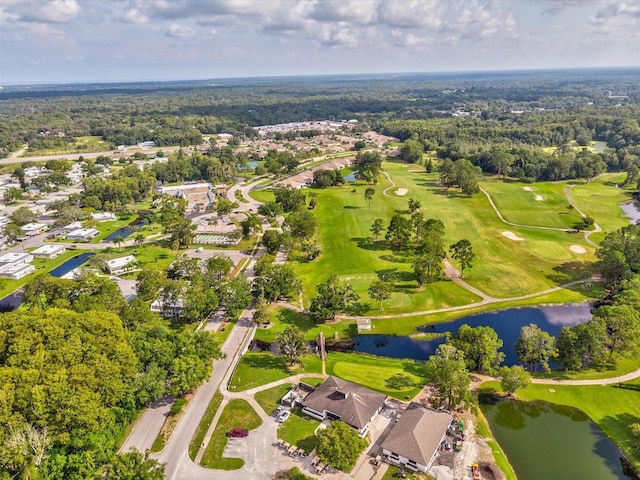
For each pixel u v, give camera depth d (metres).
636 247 128.75
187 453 70.62
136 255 156.50
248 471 67.06
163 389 78.81
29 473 59.97
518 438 74.56
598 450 72.31
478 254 151.50
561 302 120.75
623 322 91.25
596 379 88.75
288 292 121.94
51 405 64.00
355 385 82.38
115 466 59.16
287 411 79.44
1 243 171.88
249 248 164.88
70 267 152.75
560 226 176.25
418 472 66.81
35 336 73.31
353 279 135.75
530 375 87.50
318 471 66.81
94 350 73.94
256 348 103.00
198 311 109.12
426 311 117.69
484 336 90.12
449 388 78.38
